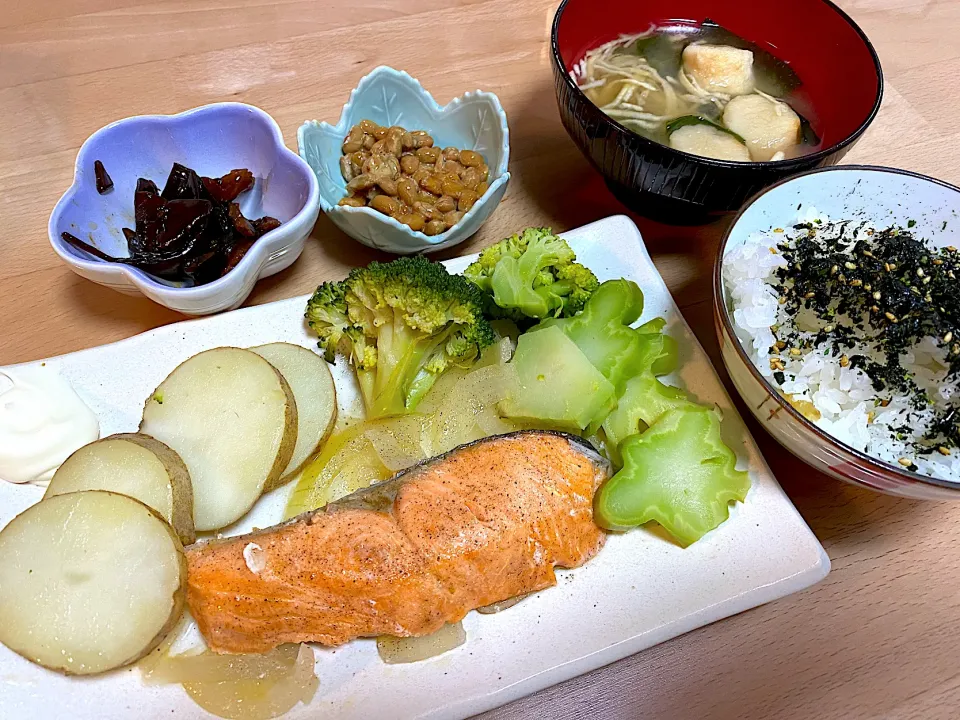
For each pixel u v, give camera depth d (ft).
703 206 0.92
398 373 0.84
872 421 0.80
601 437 0.85
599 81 1.06
